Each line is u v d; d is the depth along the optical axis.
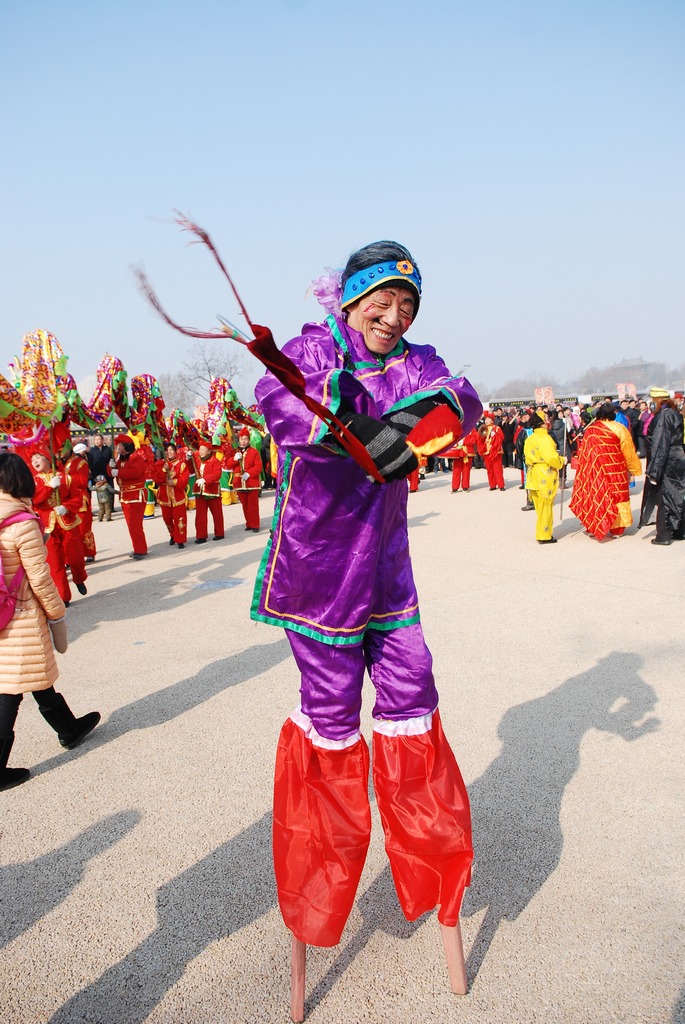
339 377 1.81
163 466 11.52
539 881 2.79
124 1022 2.24
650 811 3.23
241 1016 2.24
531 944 2.47
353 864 2.16
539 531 9.49
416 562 8.73
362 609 2.12
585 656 5.11
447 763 2.27
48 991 2.38
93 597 8.24
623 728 4.02
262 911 2.72
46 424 7.45
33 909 2.79
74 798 3.62
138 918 2.71
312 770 2.22
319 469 1.99
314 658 2.17
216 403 14.86
